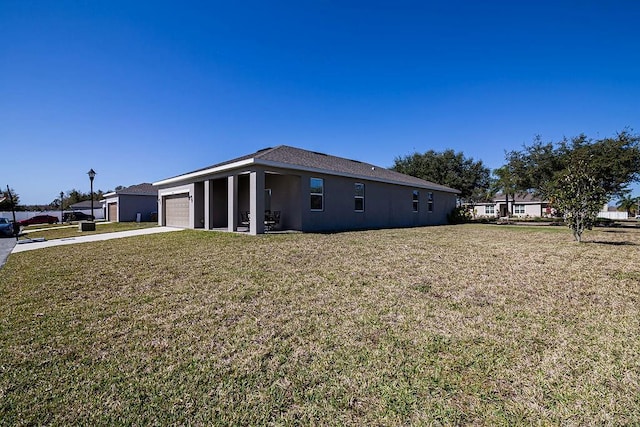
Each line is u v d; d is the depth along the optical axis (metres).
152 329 3.41
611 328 3.37
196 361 2.72
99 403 2.16
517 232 14.54
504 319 3.62
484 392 2.25
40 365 2.68
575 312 3.84
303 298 4.38
